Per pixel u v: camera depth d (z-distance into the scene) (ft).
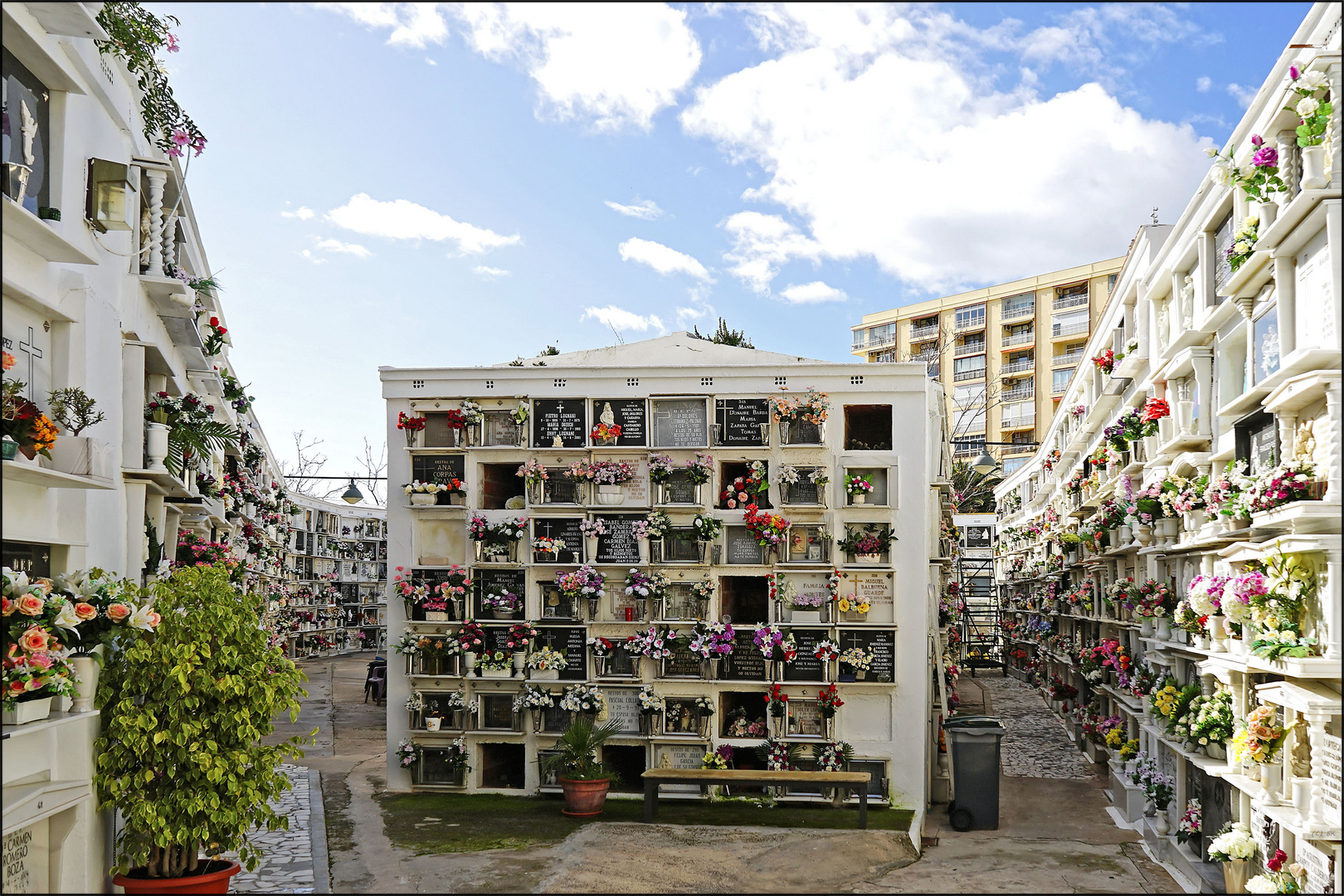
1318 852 28.48
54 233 25.26
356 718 84.64
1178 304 48.08
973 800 48.78
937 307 217.15
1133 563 64.54
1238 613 33.83
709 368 52.44
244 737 30.91
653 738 50.57
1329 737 27.76
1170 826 44.62
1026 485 134.82
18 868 27.12
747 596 52.90
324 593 193.67
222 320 56.85
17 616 24.08
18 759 27.12
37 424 23.62
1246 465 36.45
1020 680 127.65
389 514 53.98
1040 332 201.87
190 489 43.01
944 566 80.84
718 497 52.16
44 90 27.66
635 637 50.80
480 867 36.68
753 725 50.78
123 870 30.17
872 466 51.16
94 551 31.53
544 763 50.90
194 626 30.60
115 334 33.63
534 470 52.13
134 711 29.50
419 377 54.24
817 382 51.80
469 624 51.83
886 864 39.37
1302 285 31.27
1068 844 45.21
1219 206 40.65
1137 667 55.83
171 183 40.60
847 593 51.01
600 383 53.11
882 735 49.93
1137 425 53.26
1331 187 27.91
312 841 40.73
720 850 39.17
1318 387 29.04
